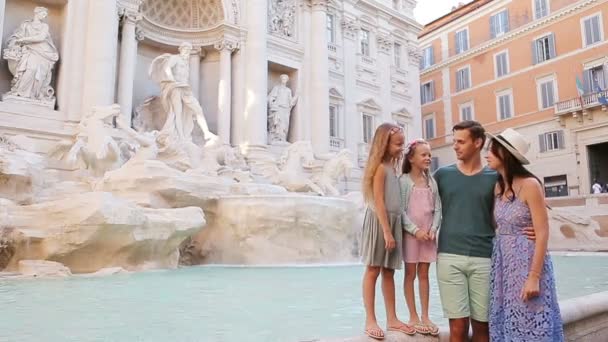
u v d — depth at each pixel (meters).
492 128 39.16
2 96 18.00
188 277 9.96
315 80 28.72
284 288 8.34
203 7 25.31
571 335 4.29
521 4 37.38
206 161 19.38
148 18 23.56
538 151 35.62
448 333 3.75
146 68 24.41
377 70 34.06
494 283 3.42
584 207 23.55
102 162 15.52
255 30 24.98
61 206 10.38
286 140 28.03
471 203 3.60
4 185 12.16
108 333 4.91
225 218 13.98
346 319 5.61
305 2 29.48
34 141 17.45
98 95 18.77
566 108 33.16
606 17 31.98
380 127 3.69
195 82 24.91
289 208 13.83
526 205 3.36
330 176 19.84
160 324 5.33
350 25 32.28
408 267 3.75
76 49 19.12
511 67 38.00
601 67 32.16
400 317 5.81
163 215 11.55
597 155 33.09
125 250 10.65
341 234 14.98
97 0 19.30
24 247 10.04
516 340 3.25
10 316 5.73
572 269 12.87
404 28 36.78
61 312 6.00
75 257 10.27
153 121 22.75
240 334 4.87
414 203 3.73
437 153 44.12
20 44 18.31
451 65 43.31
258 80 24.66
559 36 34.78
